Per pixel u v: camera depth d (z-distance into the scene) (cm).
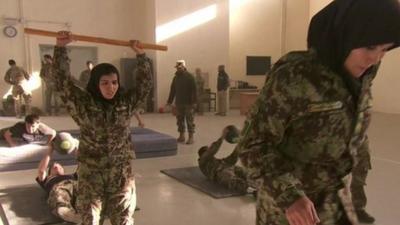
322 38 102
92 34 1160
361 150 131
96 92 236
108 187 239
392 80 1124
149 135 620
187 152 615
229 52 1302
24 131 519
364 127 116
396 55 1106
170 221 336
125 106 243
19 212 346
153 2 1136
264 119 111
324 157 116
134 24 1205
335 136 111
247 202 382
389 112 1138
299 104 106
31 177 467
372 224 319
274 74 111
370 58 98
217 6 1209
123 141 243
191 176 470
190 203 381
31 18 1088
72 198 333
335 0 102
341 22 98
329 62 102
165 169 506
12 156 495
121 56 1198
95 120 233
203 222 334
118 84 238
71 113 235
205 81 1209
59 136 333
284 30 1409
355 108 110
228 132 434
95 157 236
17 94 1010
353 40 95
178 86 683
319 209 124
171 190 422
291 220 106
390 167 511
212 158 448
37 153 509
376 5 92
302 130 111
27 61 1090
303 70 105
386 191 411
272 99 109
